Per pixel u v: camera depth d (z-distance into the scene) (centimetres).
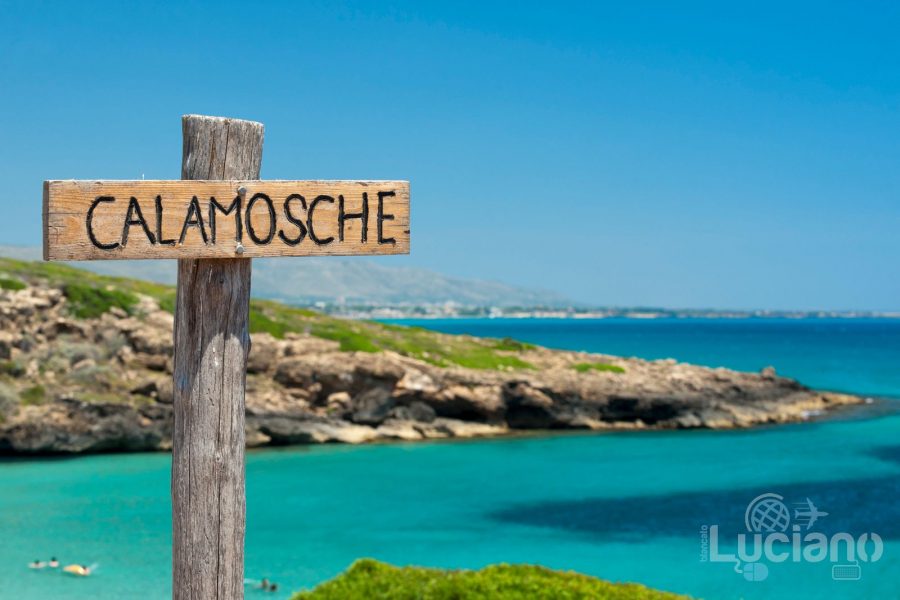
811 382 12062
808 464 6019
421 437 7138
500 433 7400
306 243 687
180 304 683
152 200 646
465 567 3453
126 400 6216
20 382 6138
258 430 6706
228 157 681
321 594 1683
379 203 707
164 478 5256
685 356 17288
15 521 4084
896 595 2989
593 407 7762
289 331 7512
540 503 4762
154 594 2898
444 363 7619
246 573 3291
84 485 5016
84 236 630
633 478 5512
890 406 9188
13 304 6438
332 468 5816
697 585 3153
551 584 1695
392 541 3891
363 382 7094
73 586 2986
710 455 6400
